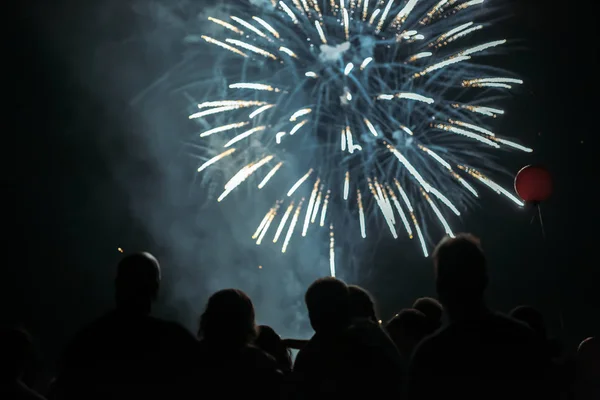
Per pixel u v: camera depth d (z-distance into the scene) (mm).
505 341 3654
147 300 4344
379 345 4555
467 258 3797
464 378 3609
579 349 5340
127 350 4133
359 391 4414
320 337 4688
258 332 5738
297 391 4613
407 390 3797
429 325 5930
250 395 4516
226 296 4695
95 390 4102
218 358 4578
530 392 3598
